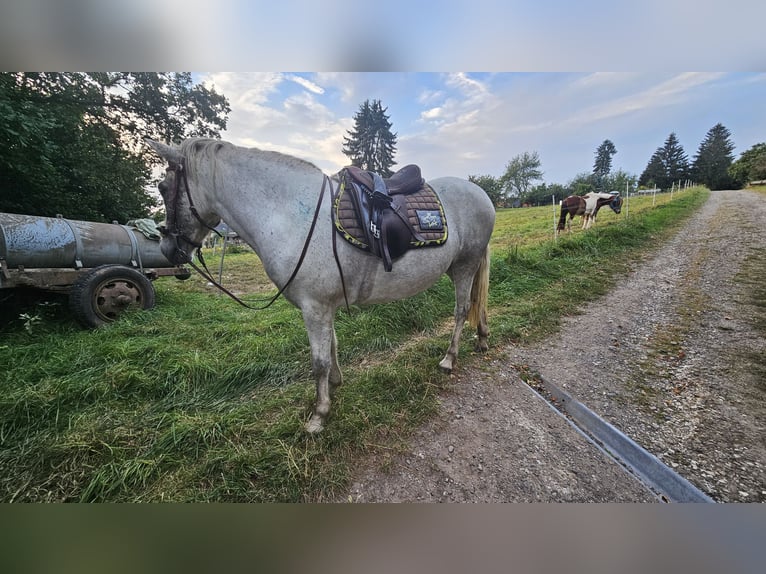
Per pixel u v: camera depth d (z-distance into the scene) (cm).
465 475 217
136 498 199
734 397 268
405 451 230
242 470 214
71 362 291
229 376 290
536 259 604
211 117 772
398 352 337
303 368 306
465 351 339
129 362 293
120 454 222
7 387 262
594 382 292
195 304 465
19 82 458
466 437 241
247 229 231
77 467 216
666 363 312
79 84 551
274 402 263
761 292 433
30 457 220
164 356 304
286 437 235
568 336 366
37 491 202
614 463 224
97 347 306
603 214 1310
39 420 242
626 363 316
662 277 519
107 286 378
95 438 228
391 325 381
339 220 226
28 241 341
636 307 425
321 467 218
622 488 210
